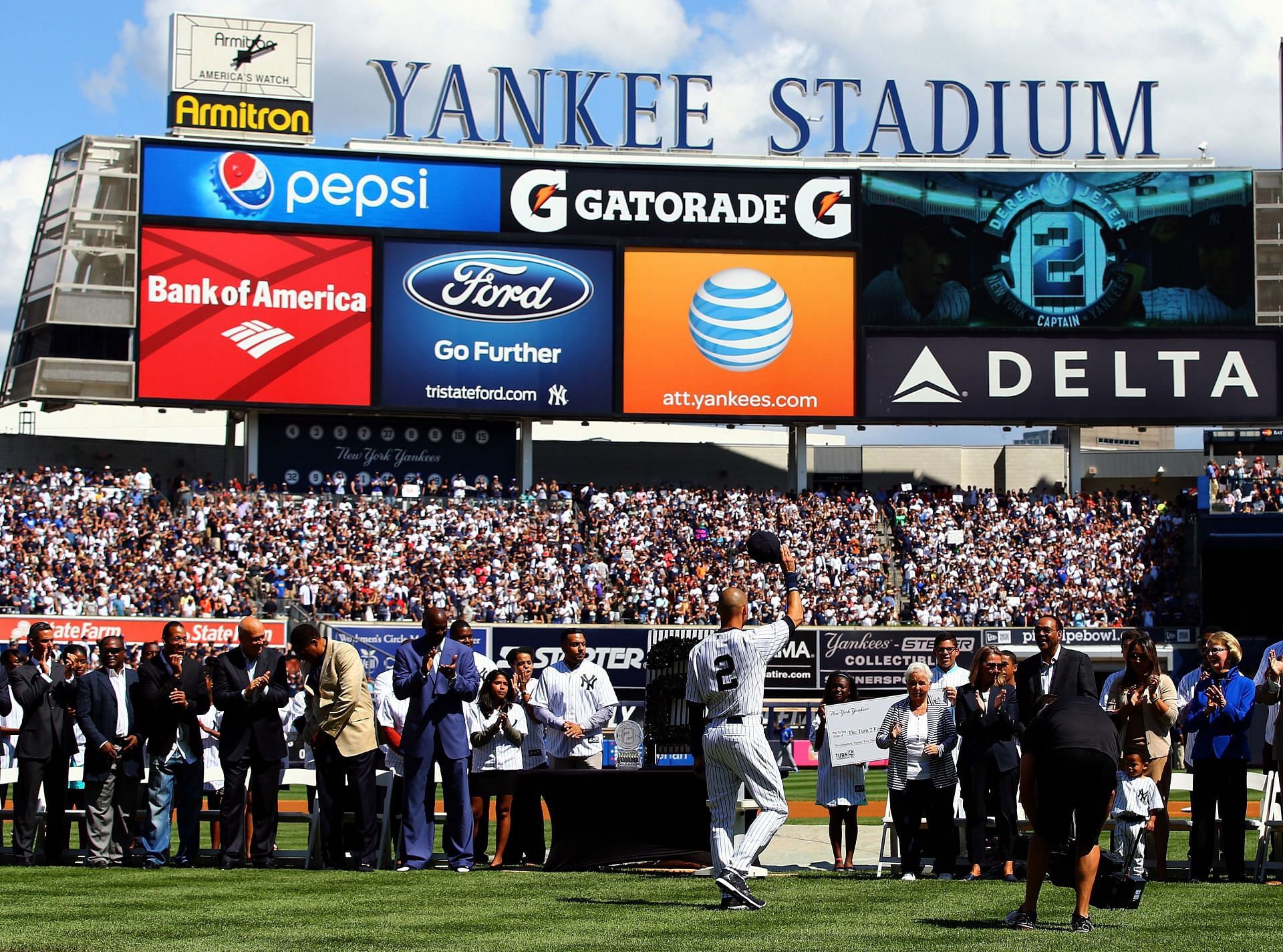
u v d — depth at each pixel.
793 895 10.96
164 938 8.58
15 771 13.85
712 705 10.19
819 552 40.81
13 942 8.40
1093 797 9.02
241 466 42.53
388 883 11.53
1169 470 48.88
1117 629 38.56
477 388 40.59
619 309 41.25
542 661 35.91
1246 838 16.02
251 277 39.50
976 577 40.28
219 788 14.69
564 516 40.91
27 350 40.22
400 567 38.25
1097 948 8.22
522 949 8.13
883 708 13.14
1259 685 12.23
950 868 12.70
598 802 13.01
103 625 32.97
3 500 37.44
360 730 12.65
